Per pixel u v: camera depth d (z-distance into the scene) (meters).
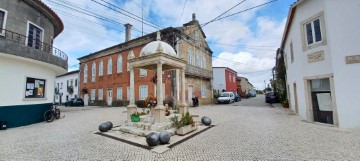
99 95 25.27
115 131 8.04
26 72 10.04
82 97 28.42
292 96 13.73
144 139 6.70
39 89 11.05
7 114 8.96
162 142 5.97
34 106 10.50
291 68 12.83
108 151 5.41
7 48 8.12
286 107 16.78
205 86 24.53
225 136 6.95
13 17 9.70
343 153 4.80
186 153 5.16
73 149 5.61
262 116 11.73
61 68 11.95
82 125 9.68
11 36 9.54
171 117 8.38
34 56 9.42
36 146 5.93
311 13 8.94
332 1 8.05
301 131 7.30
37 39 11.28
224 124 9.38
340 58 7.80
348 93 7.61
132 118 8.45
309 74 9.12
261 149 5.33
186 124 7.69
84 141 6.51
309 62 9.10
